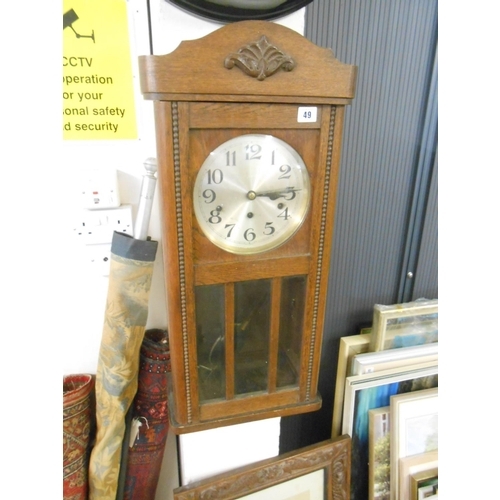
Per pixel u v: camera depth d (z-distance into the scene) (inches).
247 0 21.8
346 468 32.6
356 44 28.6
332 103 19.1
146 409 28.8
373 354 32.7
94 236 26.2
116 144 25.2
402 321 33.9
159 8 22.0
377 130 31.6
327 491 32.3
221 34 16.8
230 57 17.1
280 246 21.5
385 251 35.9
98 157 25.2
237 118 18.3
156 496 35.7
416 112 32.1
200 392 24.4
